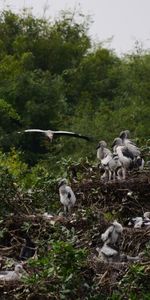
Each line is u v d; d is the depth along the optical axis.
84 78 61.72
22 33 65.38
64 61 64.75
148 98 59.12
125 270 29.09
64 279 28.39
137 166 36.16
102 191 35.53
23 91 58.16
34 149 56.06
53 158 52.69
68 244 28.72
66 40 65.69
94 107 59.78
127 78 60.94
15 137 55.25
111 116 55.12
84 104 59.59
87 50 65.44
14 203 34.78
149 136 54.44
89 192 35.66
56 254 28.69
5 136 55.16
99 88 61.41
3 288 28.69
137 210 35.34
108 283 28.81
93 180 35.94
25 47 64.31
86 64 62.06
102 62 62.56
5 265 30.56
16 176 37.41
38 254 31.80
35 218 33.62
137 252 31.62
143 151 38.22
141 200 35.56
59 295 28.36
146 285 28.64
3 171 35.31
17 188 35.53
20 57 63.78
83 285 28.69
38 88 58.31
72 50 64.88
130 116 55.19
